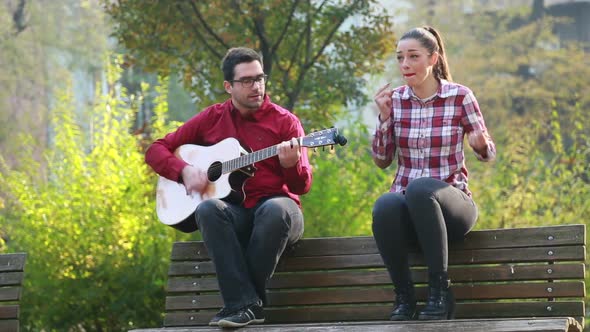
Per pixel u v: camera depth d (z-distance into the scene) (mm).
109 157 9695
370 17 10742
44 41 22906
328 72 10539
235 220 5051
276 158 5254
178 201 5355
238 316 4797
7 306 5594
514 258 5008
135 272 9148
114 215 9406
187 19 10211
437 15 28672
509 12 28984
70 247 9359
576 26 30500
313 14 10469
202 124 5465
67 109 10094
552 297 4965
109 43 23281
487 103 25016
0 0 22641
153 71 10547
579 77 24750
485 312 5020
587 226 9227
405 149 5078
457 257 5074
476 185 9570
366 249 5254
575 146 9867
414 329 4449
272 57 10586
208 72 10812
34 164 10172
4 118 21438
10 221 9695
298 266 5316
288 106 10531
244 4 10242
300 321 5289
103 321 9391
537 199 9422
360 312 5219
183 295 5426
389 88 5090
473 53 26688
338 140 4879
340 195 9102
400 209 4809
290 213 5004
